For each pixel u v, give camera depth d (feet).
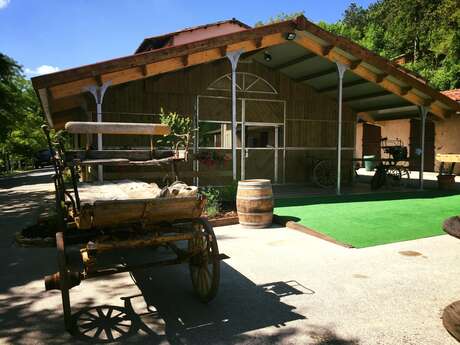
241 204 24.21
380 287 14.15
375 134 73.82
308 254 18.37
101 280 15.38
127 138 36.29
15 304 13.14
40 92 26.20
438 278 14.99
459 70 100.94
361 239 20.57
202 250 13.05
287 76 43.88
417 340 10.48
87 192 15.15
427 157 63.57
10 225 26.04
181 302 13.19
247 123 42.37
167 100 38.22
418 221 24.67
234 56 30.30
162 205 11.73
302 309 12.42
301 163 45.44
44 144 110.63
